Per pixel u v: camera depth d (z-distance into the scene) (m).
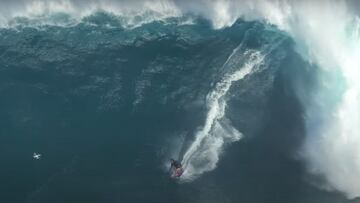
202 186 89.50
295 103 101.38
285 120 99.19
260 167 92.50
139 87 102.62
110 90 102.38
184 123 98.00
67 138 97.38
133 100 101.12
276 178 91.19
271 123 98.62
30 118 100.38
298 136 97.31
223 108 99.88
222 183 90.00
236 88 102.56
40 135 98.12
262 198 88.31
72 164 93.62
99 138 97.00
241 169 92.00
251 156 93.88
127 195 88.75
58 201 88.38
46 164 93.75
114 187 90.00
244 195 88.56
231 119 98.62
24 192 89.75
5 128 99.31
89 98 101.75
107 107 100.56
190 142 95.38
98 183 90.69
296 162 93.69
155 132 97.06
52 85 103.88
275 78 104.06
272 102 101.38
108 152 94.94
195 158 93.06
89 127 98.50
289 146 95.75
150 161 93.19
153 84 103.00
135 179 90.88
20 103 102.38
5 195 89.31
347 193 89.94
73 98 102.06
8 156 95.19
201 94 101.62
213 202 87.50
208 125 97.50
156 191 89.00
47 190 89.94
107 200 88.31
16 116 100.88
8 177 92.00
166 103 100.62
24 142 97.25
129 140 96.31
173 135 96.50
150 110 99.88
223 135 96.50
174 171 90.56
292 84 103.69
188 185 89.62
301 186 90.38
